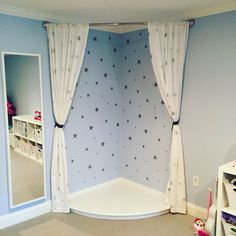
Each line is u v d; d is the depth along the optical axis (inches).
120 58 136.2
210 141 104.1
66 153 119.9
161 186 125.1
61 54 106.7
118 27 129.1
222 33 96.9
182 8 99.3
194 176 110.3
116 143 140.1
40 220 107.9
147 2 92.1
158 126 123.2
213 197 100.0
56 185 113.7
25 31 102.2
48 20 107.7
